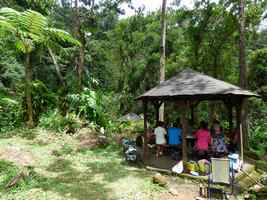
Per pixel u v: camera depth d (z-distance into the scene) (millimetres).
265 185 8797
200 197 7770
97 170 9828
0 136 12938
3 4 13398
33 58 22078
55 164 10141
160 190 8148
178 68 26453
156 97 10516
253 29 21344
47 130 14227
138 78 35344
